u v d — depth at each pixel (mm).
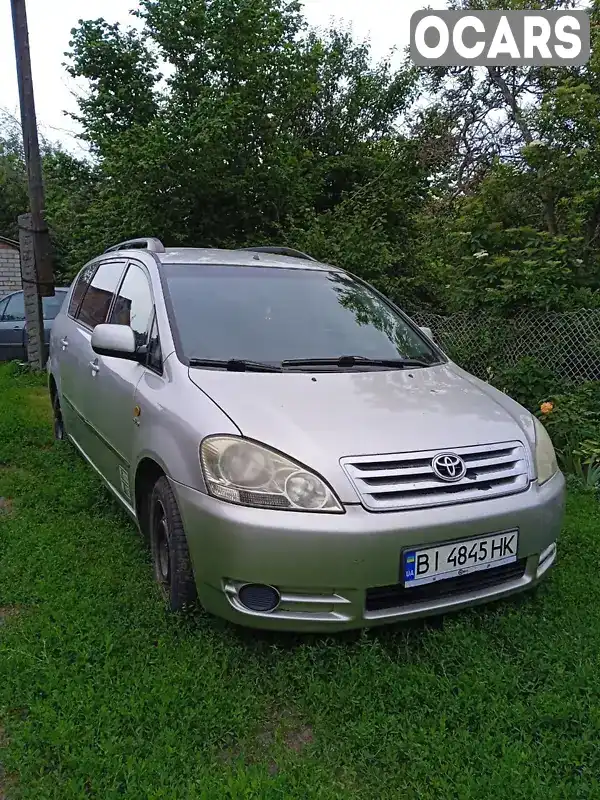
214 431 2684
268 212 11570
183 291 3629
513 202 8773
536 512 2836
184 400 2930
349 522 2484
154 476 3271
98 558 3619
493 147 14539
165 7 10852
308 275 4180
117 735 2258
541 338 6301
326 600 2531
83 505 4340
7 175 28938
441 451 2736
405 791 2094
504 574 2857
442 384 3424
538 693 2506
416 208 11625
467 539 2646
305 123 15734
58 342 5426
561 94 8289
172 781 2078
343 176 14219
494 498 2756
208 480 2627
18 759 2150
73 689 2469
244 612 2572
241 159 10891
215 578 2623
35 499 4465
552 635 2902
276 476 2539
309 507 2500
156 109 11359
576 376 6059
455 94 16219
